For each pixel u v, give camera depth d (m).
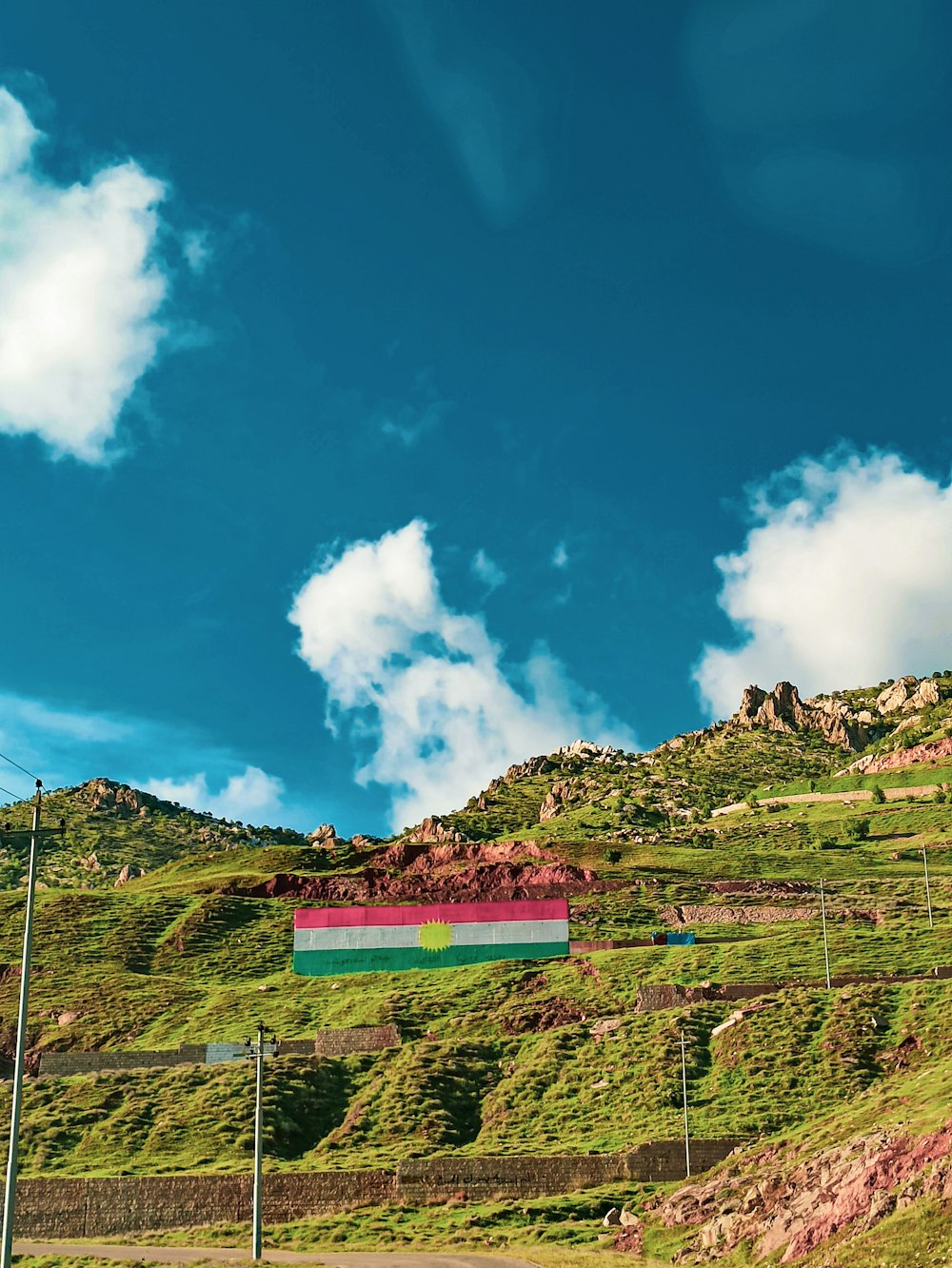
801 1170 59.59
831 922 139.38
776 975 116.88
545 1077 99.38
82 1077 108.44
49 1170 90.44
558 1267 58.84
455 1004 123.88
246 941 163.62
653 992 110.44
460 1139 92.44
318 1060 107.31
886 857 191.00
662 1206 69.38
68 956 157.75
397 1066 104.81
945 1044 86.94
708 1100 88.38
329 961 143.88
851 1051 89.50
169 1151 92.50
